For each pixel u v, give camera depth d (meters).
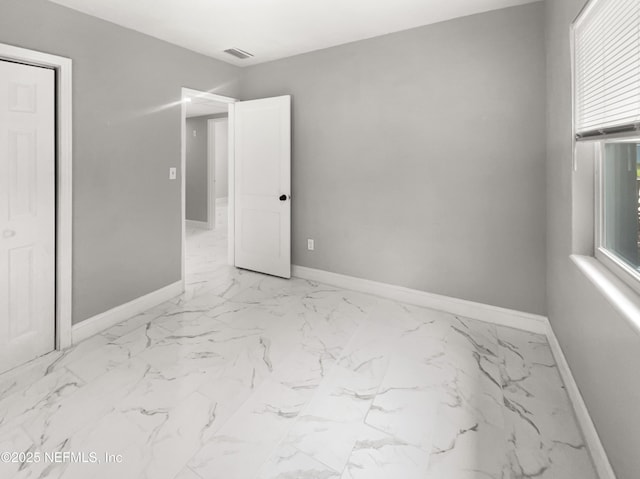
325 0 2.38
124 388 1.93
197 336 2.53
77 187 2.39
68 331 2.37
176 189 3.22
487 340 2.48
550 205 2.35
